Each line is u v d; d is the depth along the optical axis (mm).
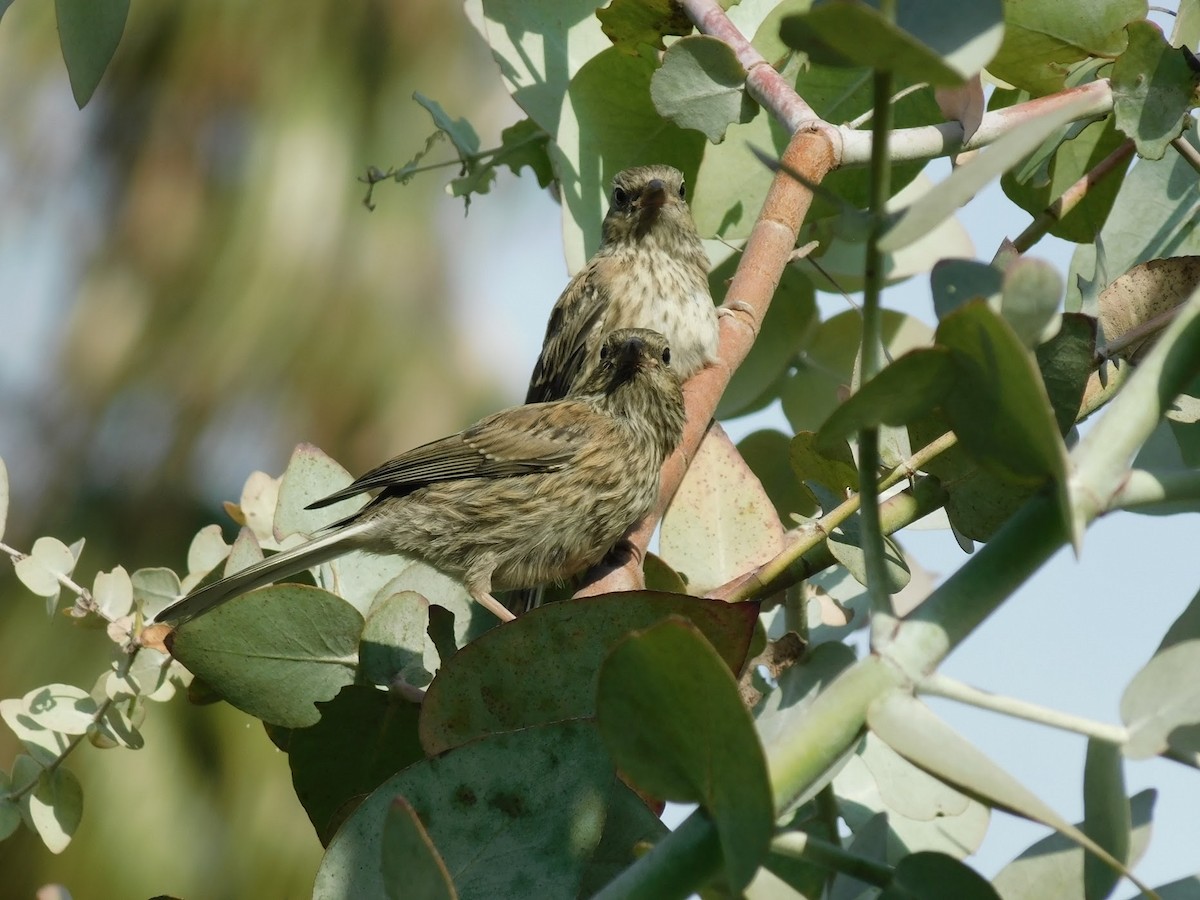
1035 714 3828
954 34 3689
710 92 7301
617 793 5008
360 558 8266
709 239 8930
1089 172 7727
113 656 6484
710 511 7094
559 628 5117
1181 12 7254
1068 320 5168
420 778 4809
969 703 3795
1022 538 3840
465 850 4727
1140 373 3916
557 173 8656
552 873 4699
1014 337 3463
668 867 3748
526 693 5188
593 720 4852
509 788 4793
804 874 4984
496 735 4836
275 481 8078
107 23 5988
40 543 6602
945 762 3625
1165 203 7648
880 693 3771
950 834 6270
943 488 5859
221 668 5949
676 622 3484
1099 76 7535
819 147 7258
